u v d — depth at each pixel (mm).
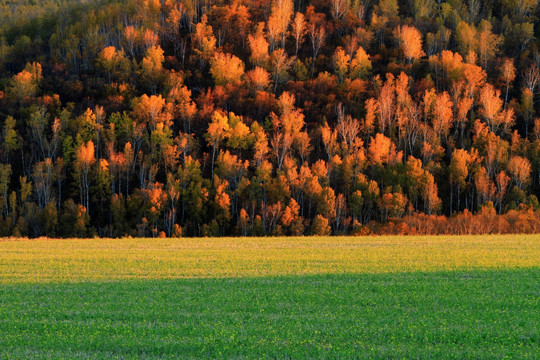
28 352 39031
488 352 37875
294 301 57438
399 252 108688
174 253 109875
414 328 44250
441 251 109875
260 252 111062
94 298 60156
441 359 36750
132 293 63250
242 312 51812
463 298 57906
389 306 54344
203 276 77875
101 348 40062
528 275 76125
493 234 161750
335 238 149750
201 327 45344
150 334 43188
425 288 64938
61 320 49438
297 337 41531
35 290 66000
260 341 40250
